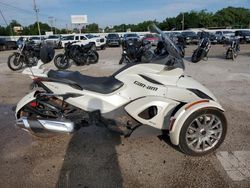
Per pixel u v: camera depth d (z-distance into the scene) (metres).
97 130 4.39
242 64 12.30
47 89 3.65
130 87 3.66
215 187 2.94
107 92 3.67
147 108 3.57
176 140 3.40
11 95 6.84
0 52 25.38
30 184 3.05
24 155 3.67
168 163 3.42
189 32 32.53
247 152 3.66
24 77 9.48
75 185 3.02
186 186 2.97
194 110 3.31
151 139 4.05
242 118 4.91
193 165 3.36
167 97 3.59
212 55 16.84
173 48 3.67
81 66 12.73
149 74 3.60
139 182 3.05
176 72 3.62
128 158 3.55
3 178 3.16
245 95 6.54
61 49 27.42
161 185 3.00
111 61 14.58
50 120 3.57
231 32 33.84
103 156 3.61
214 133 3.56
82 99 3.67
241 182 3.02
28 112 3.76
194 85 3.71
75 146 3.88
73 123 3.59
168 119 3.61
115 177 3.15
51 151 3.76
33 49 11.55
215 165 3.35
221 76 9.18
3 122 4.87
